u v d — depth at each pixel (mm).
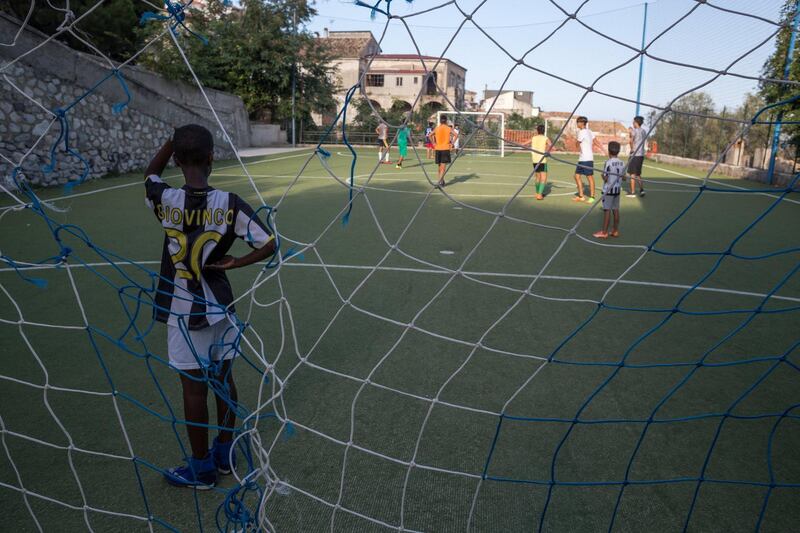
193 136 2117
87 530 2230
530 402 3201
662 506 2381
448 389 3336
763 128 13898
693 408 3148
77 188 10719
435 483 2510
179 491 2461
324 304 4738
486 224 8258
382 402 3180
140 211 8719
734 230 8367
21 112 9812
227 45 24859
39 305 4625
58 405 3104
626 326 4340
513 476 2559
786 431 2922
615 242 7371
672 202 10984
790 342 4047
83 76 11289
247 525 2115
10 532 2211
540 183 10781
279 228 7758
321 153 1734
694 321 4457
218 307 2158
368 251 6527
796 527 2258
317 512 2328
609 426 2971
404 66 33969
